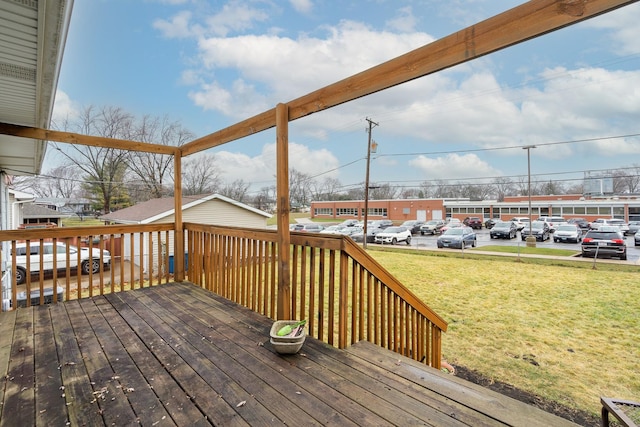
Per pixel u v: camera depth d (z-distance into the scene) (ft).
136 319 9.32
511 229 72.74
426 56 5.50
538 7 4.29
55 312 9.94
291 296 8.96
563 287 28.07
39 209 81.61
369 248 57.26
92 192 72.08
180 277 14.12
